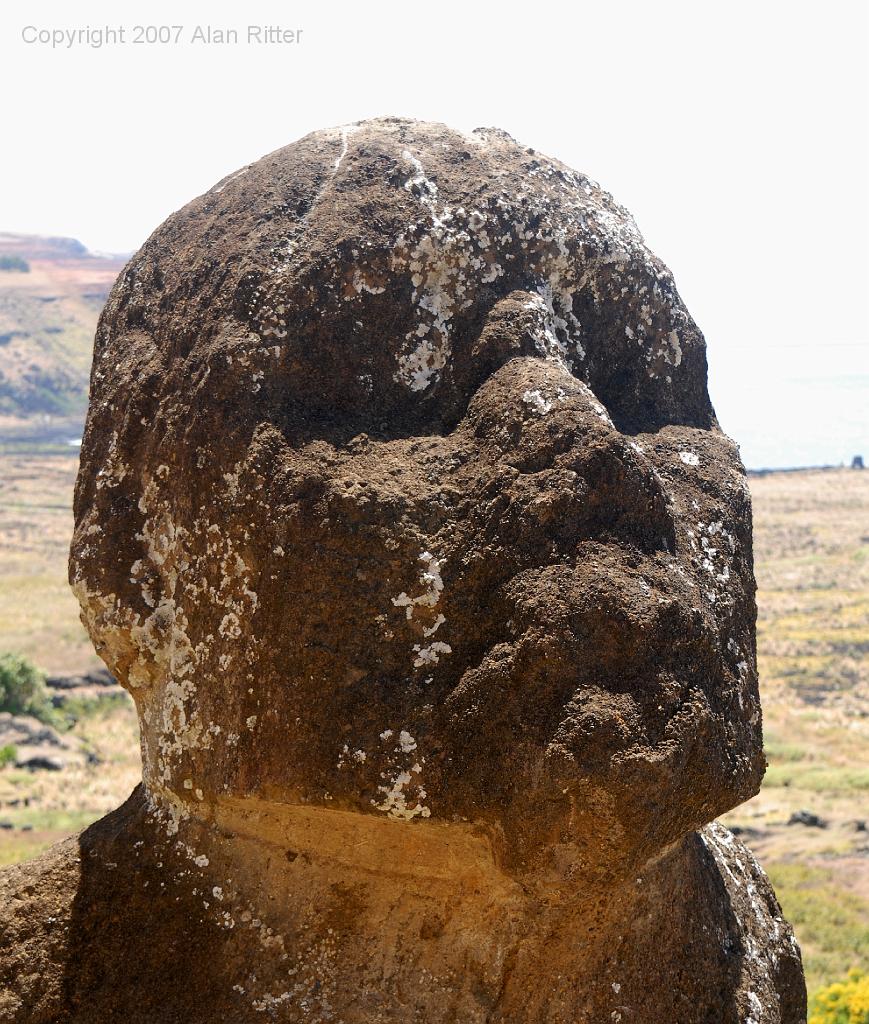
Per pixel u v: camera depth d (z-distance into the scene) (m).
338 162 2.28
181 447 2.13
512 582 1.88
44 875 2.26
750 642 2.17
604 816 1.78
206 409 2.08
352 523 1.94
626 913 2.11
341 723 1.91
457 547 1.93
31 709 18.92
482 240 2.19
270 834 2.11
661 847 1.96
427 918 2.05
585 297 2.30
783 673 24.84
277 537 1.97
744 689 2.08
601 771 1.77
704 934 2.29
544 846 1.81
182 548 2.14
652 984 2.16
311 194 2.24
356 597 1.93
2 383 71.75
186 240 2.37
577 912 2.02
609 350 2.32
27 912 2.21
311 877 2.10
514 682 1.83
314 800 1.92
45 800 14.32
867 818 14.19
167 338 2.26
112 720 19.77
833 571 35.59
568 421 1.95
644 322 2.36
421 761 1.87
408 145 2.31
